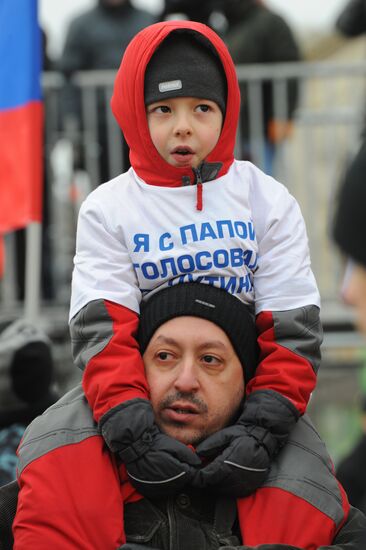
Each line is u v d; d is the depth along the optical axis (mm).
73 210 8797
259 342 3400
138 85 3432
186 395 3287
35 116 5922
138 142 3479
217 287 3367
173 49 3443
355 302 2418
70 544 3191
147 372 3334
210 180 3459
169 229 3395
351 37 8648
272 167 8578
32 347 4754
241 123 8523
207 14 8562
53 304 8617
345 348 8492
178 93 3402
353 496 5020
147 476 3199
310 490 3287
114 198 3471
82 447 3289
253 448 3219
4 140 5973
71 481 3242
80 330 3375
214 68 3471
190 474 3193
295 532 3232
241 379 3361
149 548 3170
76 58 8812
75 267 3465
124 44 8875
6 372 4719
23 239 8508
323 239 8602
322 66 8539
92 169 8570
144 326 3354
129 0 8984
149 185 3455
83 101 8562
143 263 3385
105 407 3254
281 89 8523
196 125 3424
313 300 3424
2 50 5996
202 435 3307
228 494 3262
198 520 3297
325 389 8492
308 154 8727
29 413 4781
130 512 3303
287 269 3430
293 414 3289
